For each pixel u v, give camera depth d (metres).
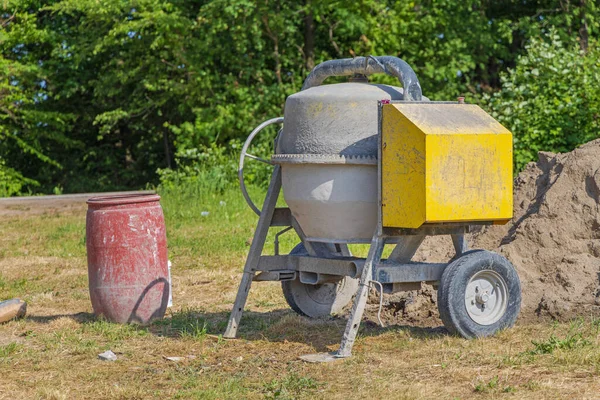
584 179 11.46
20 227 18.91
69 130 31.59
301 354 10.04
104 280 11.21
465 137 9.77
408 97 10.17
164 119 32.19
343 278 11.34
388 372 9.38
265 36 28.78
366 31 27.62
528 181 12.20
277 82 28.80
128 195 11.77
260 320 11.28
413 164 9.74
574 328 10.09
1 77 29.48
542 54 22.22
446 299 10.04
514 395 8.73
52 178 33.25
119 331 10.88
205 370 9.70
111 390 9.22
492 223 10.08
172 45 27.78
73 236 17.58
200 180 23.39
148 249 11.30
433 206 9.67
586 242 11.12
